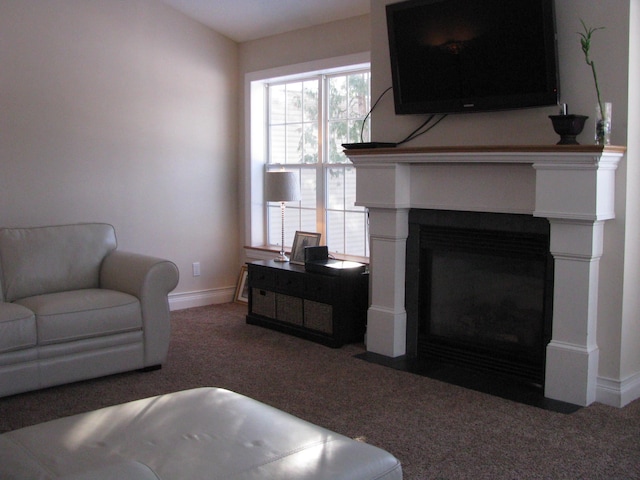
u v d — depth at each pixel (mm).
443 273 3994
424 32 3711
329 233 5203
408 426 3018
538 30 3236
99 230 4336
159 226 5340
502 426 3016
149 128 5211
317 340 4449
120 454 1765
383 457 1808
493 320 3773
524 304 3617
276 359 4086
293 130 5500
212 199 5668
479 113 3711
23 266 3971
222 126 5676
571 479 2500
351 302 4383
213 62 5562
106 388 3566
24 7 4508
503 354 3674
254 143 5699
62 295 3791
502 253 3625
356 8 4637
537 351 3549
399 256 4062
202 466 1679
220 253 5777
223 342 4477
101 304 3641
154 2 5145
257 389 3531
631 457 2691
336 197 5121
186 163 5465
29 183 4629
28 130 4594
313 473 1659
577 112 3301
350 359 4082
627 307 3268
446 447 2785
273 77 5410
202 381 3676
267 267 4816
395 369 3875
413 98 3881
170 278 3881
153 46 5172
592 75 3227
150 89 5188
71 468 1687
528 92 3361
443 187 3807
